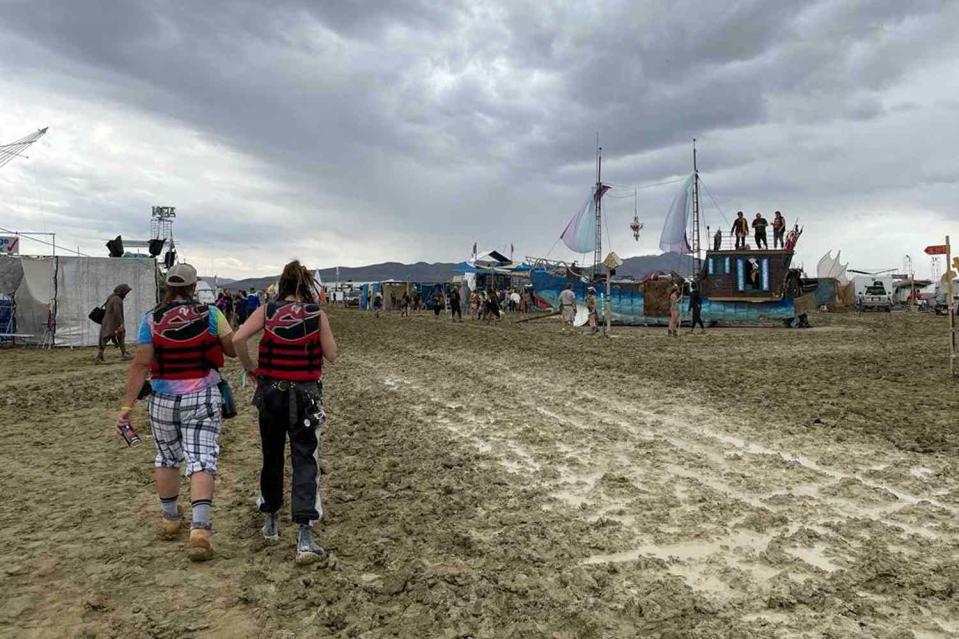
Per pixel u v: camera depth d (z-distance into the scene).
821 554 4.40
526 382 12.41
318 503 4.42
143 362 4.45
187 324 4.39
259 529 5.00
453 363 15.82
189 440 4.42
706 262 32.22
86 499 5.77
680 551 4.51
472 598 3.81
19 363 16.78
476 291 43.62
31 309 21.75
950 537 4.65
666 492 5.77
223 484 6.25
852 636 3.33
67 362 17.05
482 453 7.25
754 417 8.77
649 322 32.47
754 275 31.62
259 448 7.71
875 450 7.02
